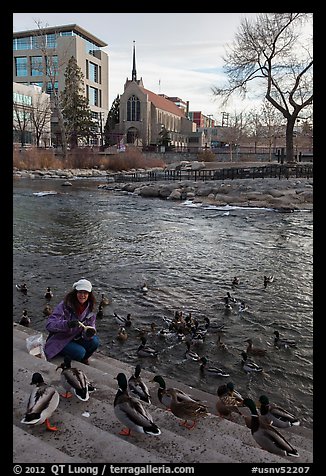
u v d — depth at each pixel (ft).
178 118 469.57
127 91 392.47
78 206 122.52
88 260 63.00
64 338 22.97
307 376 31.09
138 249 70.59
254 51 169.58
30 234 81.35
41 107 310.24
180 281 53.52
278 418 20.67
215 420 18.30
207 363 33.30
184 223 96.63
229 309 44.27
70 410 17.17
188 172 216.74
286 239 78.74
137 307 44.70
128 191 164.45
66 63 346.74
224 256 66.39
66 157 249.96
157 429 14.78
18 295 47.16
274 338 37.65
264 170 176.14
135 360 33.71
